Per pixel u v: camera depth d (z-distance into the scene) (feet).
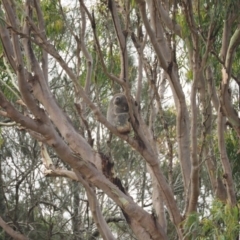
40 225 72.54
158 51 33.78
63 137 39.58
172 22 37.09
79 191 75.61
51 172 39.04
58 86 69.26
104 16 44.04
